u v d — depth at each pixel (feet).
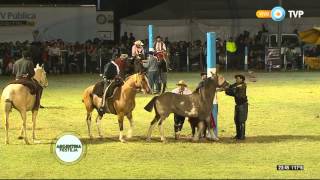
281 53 139.95
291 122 65.87
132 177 41.50
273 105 79.41
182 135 57.88
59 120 67.77
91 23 140.77
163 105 53.11
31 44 130.82
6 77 127.24
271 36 142.72
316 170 43.42
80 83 111.14
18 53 131.03
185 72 134.82
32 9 137.80
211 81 53.62
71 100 85.71
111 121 66.64
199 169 43.73
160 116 53.47
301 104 80.59
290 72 133.49
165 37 143.02
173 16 143.43
